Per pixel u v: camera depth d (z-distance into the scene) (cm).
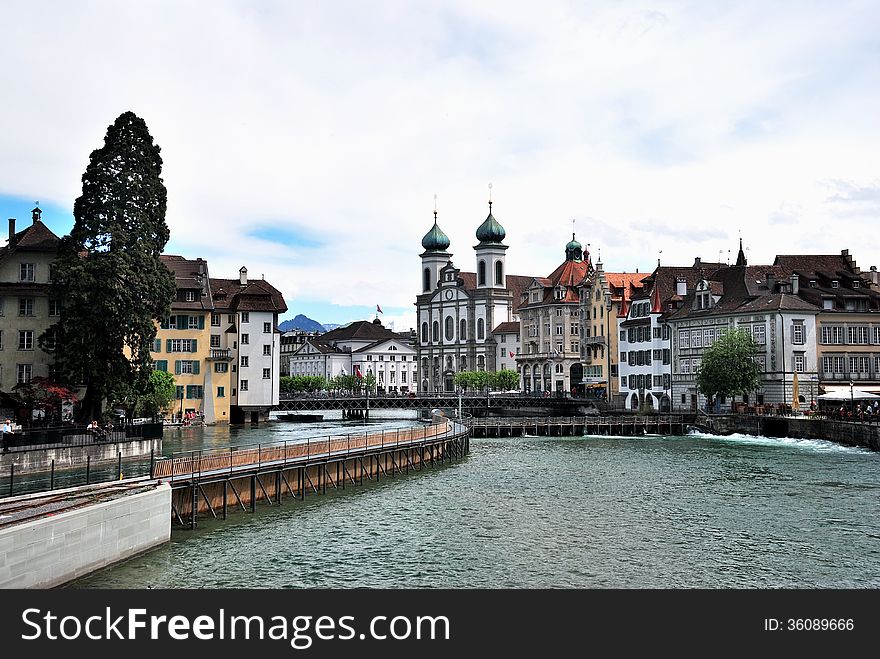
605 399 14738
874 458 7669
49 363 7644
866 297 11244
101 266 6781
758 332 11238
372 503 5381
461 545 4166
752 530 4484
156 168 7538
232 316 12406
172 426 11038
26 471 5325
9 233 8788
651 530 4503
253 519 4762
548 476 6781
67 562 3195
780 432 9975
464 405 15238
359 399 14612
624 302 14500
